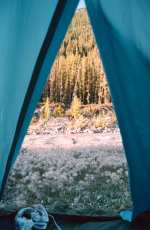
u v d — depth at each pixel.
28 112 1.53
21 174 2.25
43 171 2.29
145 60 1.47
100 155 2.43
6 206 1.91
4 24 1.42
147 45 1.45
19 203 1.95
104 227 1.67
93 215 1.79
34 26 1.39
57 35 1.46
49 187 2.14
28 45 1.41
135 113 1.57
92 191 2.08
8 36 1.42
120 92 1.54
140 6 1.41
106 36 1.46
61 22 1.43
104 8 1.41
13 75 1.44
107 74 1.51
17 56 1.42
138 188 1.72
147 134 1.61
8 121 1.49
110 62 1.49
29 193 2.07
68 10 1.41
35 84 1.47
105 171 2.27
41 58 1.43
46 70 1.50
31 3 1.38
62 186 2.15
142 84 1.52
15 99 1.46
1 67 1.44
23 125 1.55
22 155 2.42
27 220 1.65
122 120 1.58
